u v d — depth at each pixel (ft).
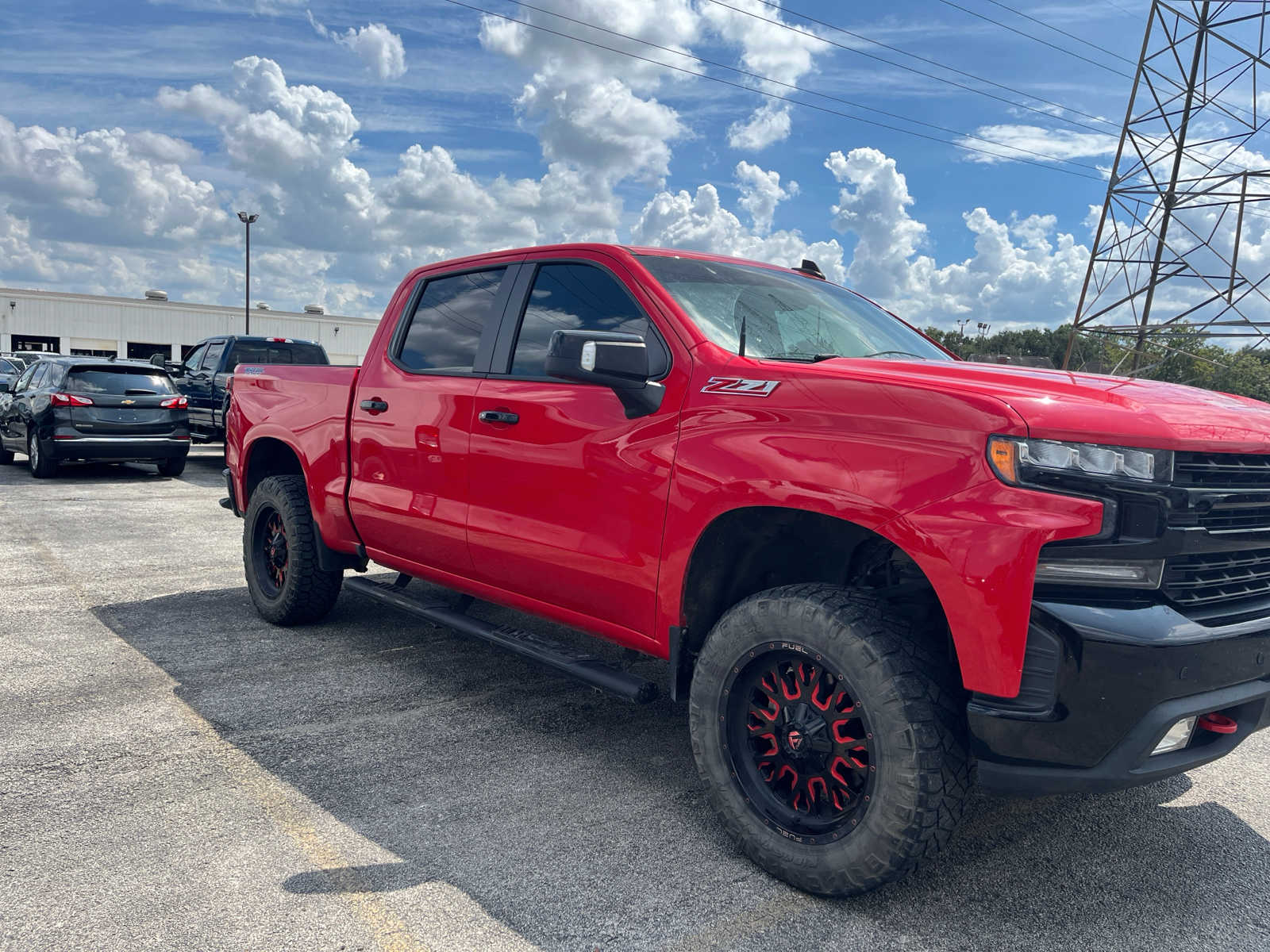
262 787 10.04
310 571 15.67
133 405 39.75
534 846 8.92
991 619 7.11
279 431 15.88
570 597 10.69
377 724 12.08
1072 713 7.07
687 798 10.13
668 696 13.51
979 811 10.14
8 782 9.95
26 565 21.49
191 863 8.37
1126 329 92.32
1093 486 7.13
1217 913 8.14
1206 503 7.43
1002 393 7.59
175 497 35.17
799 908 8.00
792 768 8.50
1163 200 91.71
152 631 16.07
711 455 8.91
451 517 12.06
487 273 12.81
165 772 10.35
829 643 7.89
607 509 9.95
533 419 10.87
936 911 8.05
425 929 7.47
